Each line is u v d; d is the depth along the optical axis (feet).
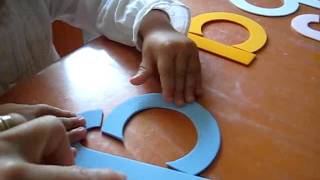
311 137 1.51
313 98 1.71
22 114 1.48
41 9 2.40
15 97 1.66
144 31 2.01
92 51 1.97
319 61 1.96
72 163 1.28
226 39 2.09
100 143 1.47
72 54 1.93
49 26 2.50
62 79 1.76
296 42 2.10
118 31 2.08
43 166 1.01
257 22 2.25
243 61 1.92
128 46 2.03
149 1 2.13
